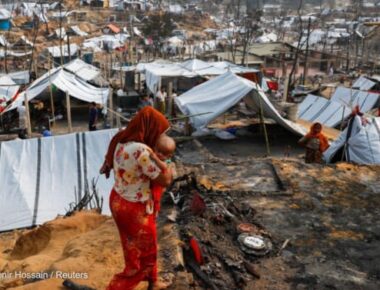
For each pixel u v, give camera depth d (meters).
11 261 5.59
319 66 48.34
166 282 4.18
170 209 5.79
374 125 13.35
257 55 43.28
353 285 4.52
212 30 81.75
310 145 10.84
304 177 7.27
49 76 22.31
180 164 7.88
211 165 7.89
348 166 7.88
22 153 10.25
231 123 20.20
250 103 18.95
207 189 6.47
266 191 6.71
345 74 44.53
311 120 24.23
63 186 10.01
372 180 7.27
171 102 22.08
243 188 6.86
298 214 6.01
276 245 5.20
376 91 29.17
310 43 65.62
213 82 19.33
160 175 3.39
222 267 4.68
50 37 62.31
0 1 80.00
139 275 3.71
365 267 4.86
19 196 9.73
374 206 6.32
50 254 5.42
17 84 25.69
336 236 5.47
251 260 4.90
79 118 23.42
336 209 6.19
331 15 113.25
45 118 21.53
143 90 29.06
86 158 10.34
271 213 6.00
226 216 5.59
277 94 29.12
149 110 3.47
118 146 3.54
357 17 94.88
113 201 3.57
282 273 4.70
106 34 68.56
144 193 3.54
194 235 5.02
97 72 29.09
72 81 23.48
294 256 5.02
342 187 6.93
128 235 3.60
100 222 6.50
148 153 3.38
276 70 43.56
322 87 32.66
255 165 7.87
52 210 9.59
